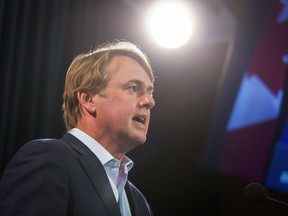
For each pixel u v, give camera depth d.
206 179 4.95
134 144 1.74
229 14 4.62
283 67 4.19
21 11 3.67
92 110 1.73
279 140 4.04
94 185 1.47
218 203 4.89
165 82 4.86
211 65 5.04
